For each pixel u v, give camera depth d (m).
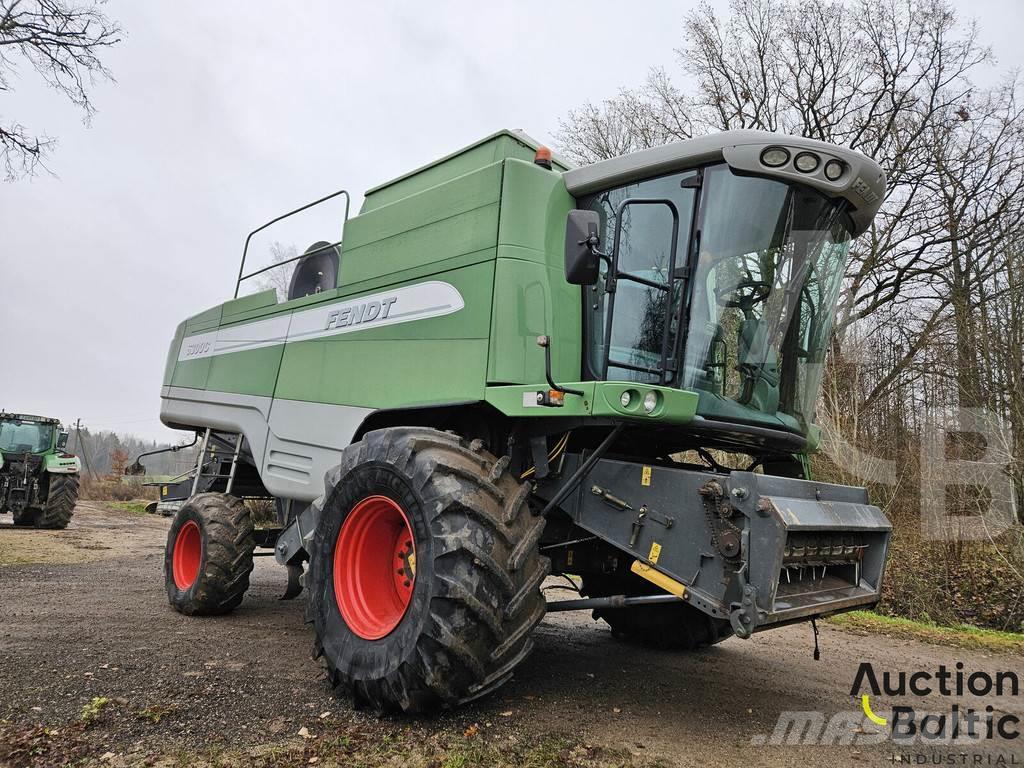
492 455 3.34
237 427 5.65
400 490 3.12
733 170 3.29
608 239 3.65
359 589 3.38
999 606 7.51
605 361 3.17
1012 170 13.56
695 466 4.00
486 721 3.03
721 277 3.37
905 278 15.12
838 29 17.47
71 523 16.25
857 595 3.37
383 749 2.68
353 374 4.40
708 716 3.31
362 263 4.53
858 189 3.47
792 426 3.72
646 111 20.44
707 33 19.03
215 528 5.29
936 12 16.17
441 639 2.75
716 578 2.85
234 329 6.01
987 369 8.99
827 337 3.97
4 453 14.14
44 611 5.23
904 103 16.56
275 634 4.75
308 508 4.76
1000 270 9.31
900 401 9.77
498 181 3.66
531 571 3.05
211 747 2.65
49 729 2.76
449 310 3.77
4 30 9.62
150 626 4.82
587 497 3.37
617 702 3.45
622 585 4.77
